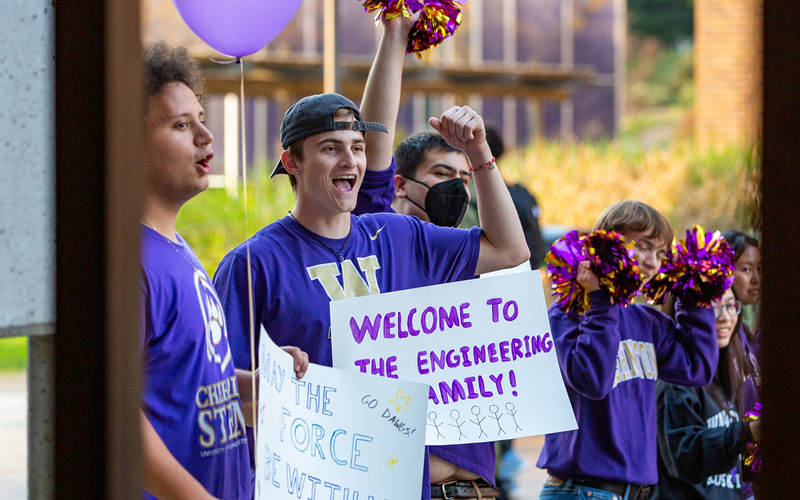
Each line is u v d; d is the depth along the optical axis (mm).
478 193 5203
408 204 6004
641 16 43312
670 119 35625
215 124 24797
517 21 33312
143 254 3826
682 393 6484
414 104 29812
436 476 5273
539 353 4930
